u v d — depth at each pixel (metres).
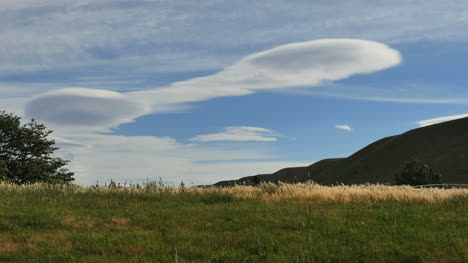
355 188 17.34
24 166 36.41
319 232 9.41
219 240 8.69
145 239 8.88
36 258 7.37
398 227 9.59
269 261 6.91
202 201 15.96
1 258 7.45
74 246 8.30
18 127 38.09
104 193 16.61
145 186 17.67
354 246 7.91
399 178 60.56
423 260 6.83
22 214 11.19
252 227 10.08
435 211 12.55
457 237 8.55
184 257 7.42
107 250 8.03
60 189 16.75
